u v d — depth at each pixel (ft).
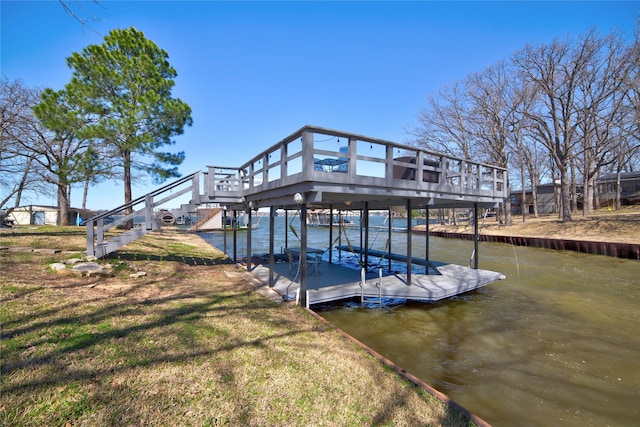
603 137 67.36
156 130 48.78
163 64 51.78
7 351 10.01
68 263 22.20
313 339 13.04
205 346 11.61
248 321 14.69
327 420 7.95
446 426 7.86
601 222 56.70
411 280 25.36
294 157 17.60
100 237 25.44
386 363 11.14
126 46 47.91
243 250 51.03
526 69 65.31
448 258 46.19
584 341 16.56
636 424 10.13
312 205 37.01
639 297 24.85
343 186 17.62
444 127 79.05
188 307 16.10
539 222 69.62
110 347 10.91
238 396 8.73
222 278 24.72
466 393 11.69
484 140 74.74
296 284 23.00
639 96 61.41
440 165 23.62
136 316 14.14
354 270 30.12
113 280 20.70
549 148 67.31
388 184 19.40
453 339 16.66
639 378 12.93
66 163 47.14
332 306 22.16
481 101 71.82
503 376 12.95
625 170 106.01
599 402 11.26
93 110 43.75
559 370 13.50
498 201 29.53
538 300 23.95
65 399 7.99
